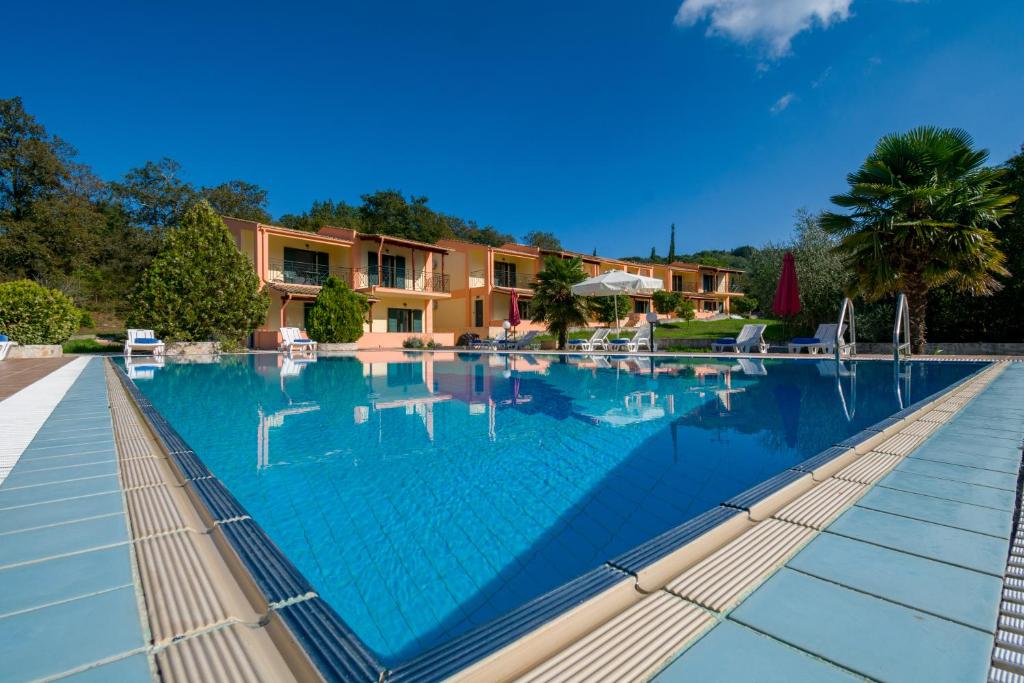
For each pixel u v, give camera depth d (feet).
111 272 102.17
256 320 52.29
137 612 3.74
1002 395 14.83
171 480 7.45
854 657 3.12
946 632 3.38
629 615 3.68
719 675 2.98
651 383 26.03
